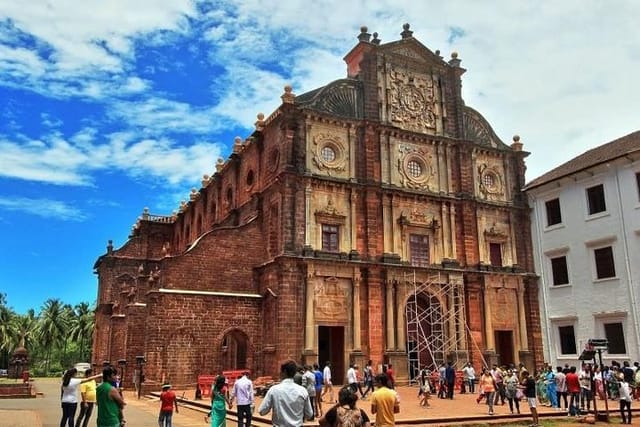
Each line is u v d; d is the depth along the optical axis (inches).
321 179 1504.7
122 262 2454.5
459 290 1622.8
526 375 1108.5
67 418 666.2
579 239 1646.2
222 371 1412.4
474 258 1695.4
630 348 1456.7
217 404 621.0
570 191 1696.6
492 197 1796.3
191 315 1406.3
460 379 1453.0
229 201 1914.4
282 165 1485.0
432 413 973.2
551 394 1112.2
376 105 1651.1
